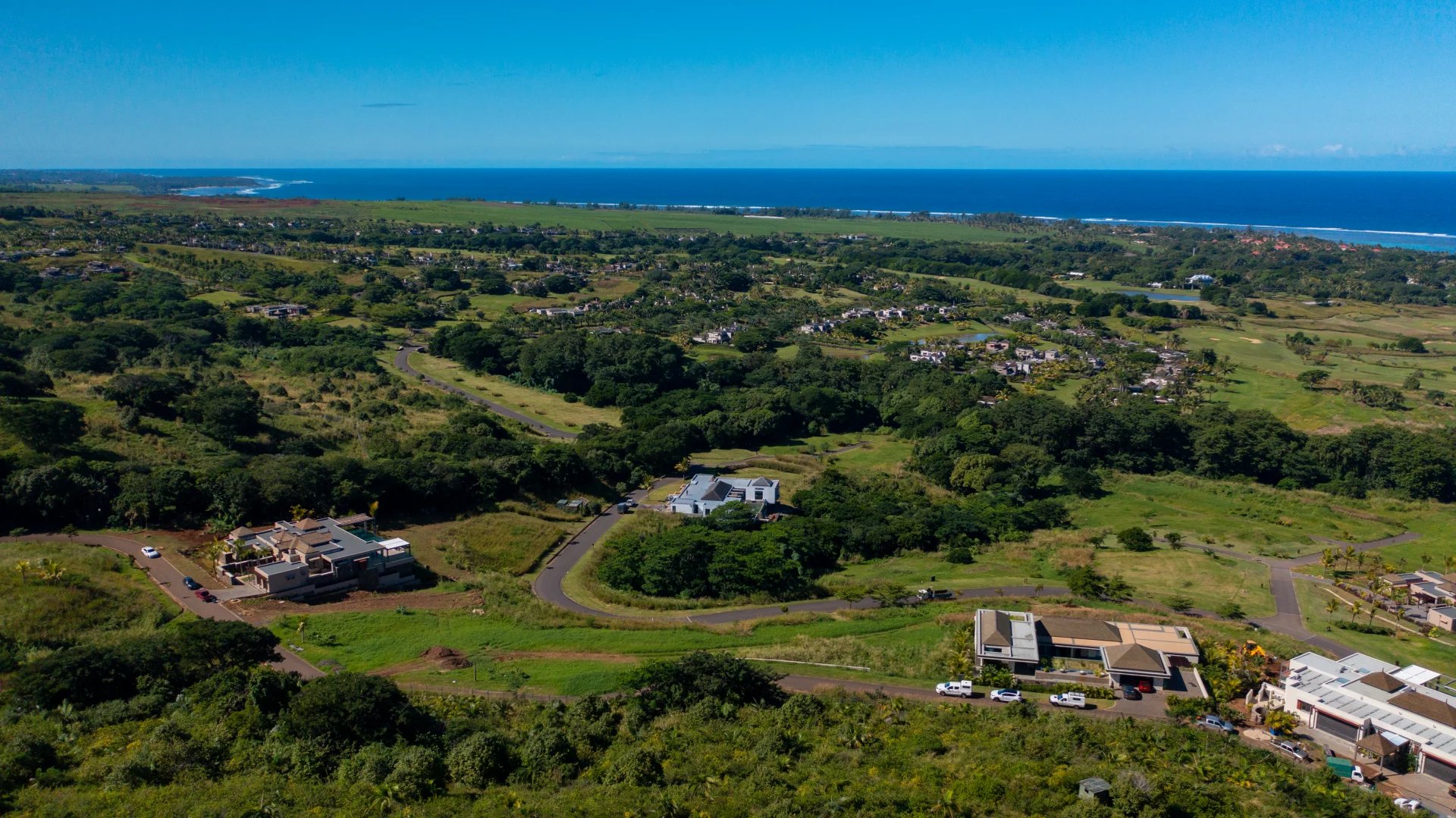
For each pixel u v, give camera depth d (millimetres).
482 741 59281
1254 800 56812
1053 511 126312
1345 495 140875
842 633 87188
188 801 52031
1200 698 71938
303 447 132000
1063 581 101625
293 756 57750
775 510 125875
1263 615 92188
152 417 134750
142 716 63500
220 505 102812
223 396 139500
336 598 89875
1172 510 132500
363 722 61000
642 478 137125
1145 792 54250
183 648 70125
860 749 62938
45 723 61062
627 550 103688
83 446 116125
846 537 112875
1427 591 96188
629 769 57688
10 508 98000
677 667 72000
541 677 75000
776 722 67000
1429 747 63250
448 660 77438
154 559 92062
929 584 100812
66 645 73250
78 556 89000
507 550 106125
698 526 113062
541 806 53812
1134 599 95625
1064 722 67438
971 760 60719
